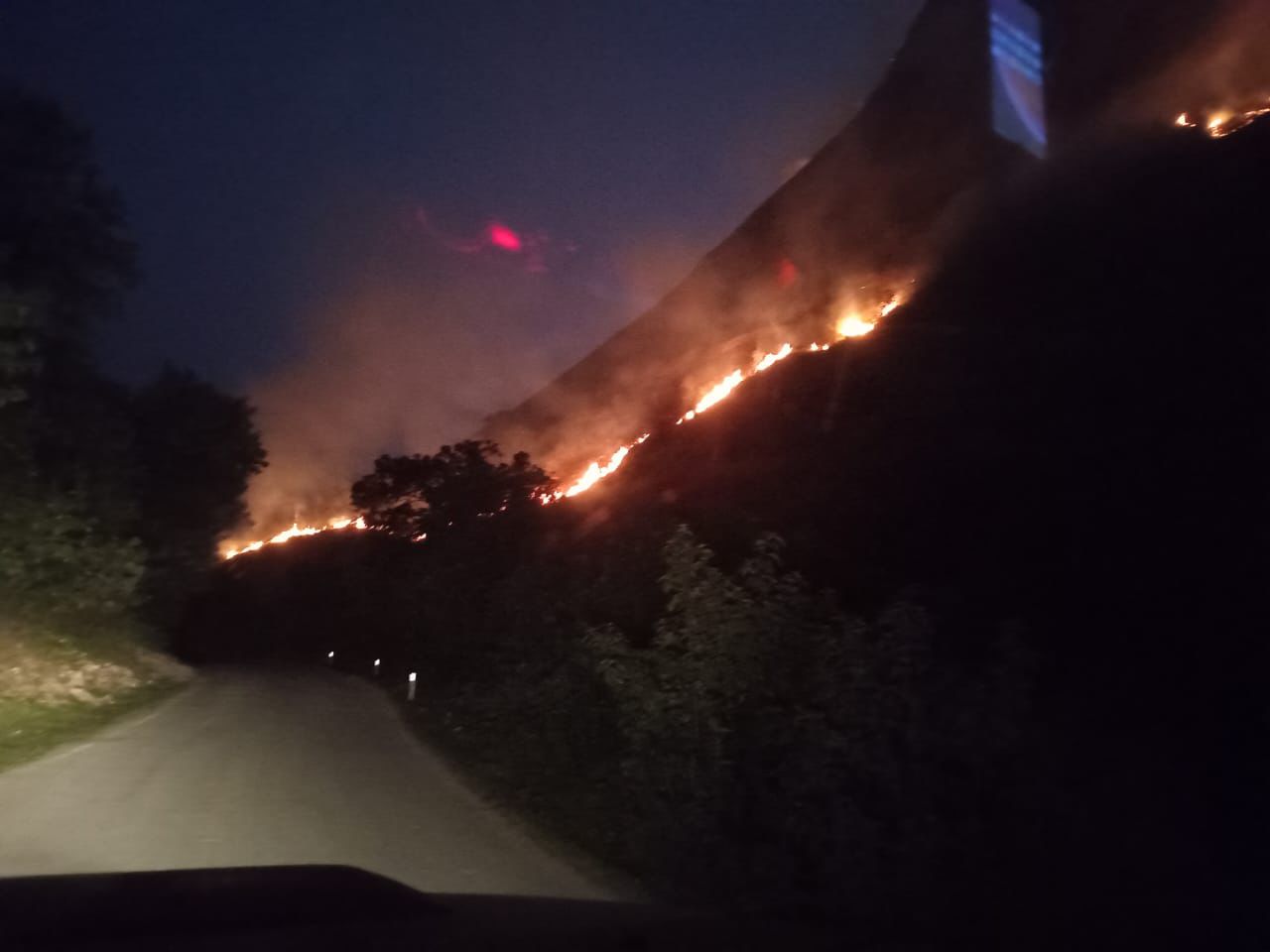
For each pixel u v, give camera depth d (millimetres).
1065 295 23000
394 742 19750
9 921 4559
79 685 24484
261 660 64875
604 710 15156
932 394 23625
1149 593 13445
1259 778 9445
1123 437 16781
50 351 23562
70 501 26641
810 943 4430
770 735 9859
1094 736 10289
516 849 10469
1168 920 7219
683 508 23812
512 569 25016
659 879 9406
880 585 17281
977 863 7621
